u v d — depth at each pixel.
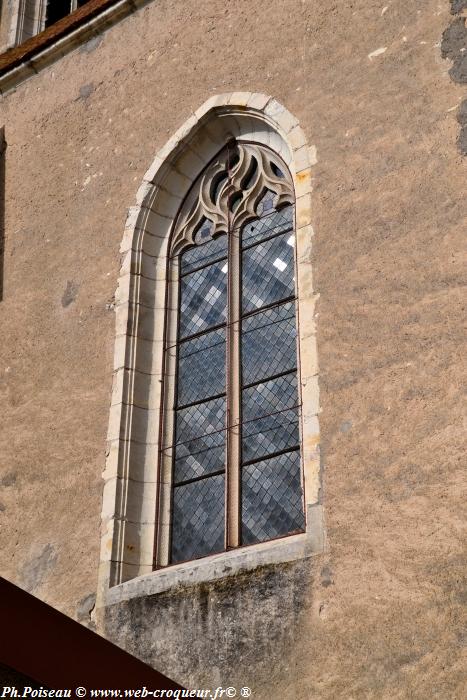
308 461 12.23
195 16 16.61
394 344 12.27
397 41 14.02
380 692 10.62
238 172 15.33
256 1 15.95
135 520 13.66
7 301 16.48
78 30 17.83
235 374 14.04
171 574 12.68
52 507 14.24
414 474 11.45
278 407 13.45
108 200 16.11
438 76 13.42
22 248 16.81
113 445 14.08
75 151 17.00
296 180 14.02
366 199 13.28
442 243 12.45
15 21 20.27
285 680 11.24
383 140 13.50
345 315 12.77
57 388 15.16
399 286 12.54
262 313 14.27
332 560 11.53
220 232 15.25
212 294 14.92
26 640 8.60
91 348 15.11
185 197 15.75
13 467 14.93
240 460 13.45
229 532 13.02
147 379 14.66
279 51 15.22
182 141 15.66
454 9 13.69
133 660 9.18
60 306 15.84
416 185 12.98
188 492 13.77
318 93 14.45
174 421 14.36
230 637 11.85
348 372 12.43
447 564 10.84
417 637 10.66
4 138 18.06
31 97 18.16
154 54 16.81
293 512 12.66
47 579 13.69
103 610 12.93
